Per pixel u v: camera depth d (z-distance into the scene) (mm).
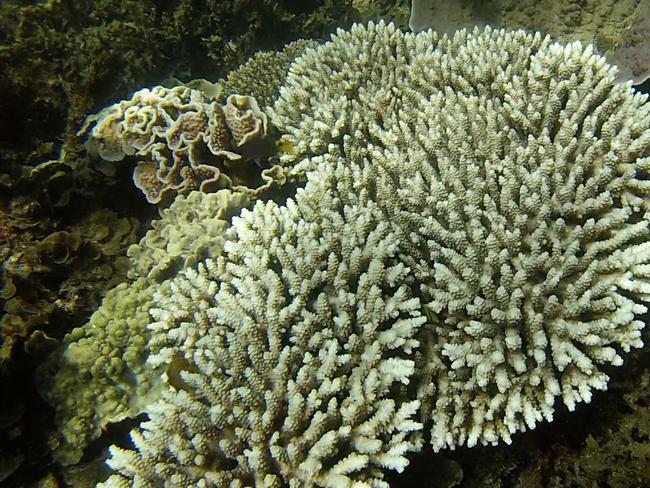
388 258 565
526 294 515
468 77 703
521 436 578
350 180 626
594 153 567
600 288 498
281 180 717
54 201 786
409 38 808
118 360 595
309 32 1543
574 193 552
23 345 620
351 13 1565
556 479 586
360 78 761
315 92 758
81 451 577
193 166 726
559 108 616
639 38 784
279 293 524
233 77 1181
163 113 747
